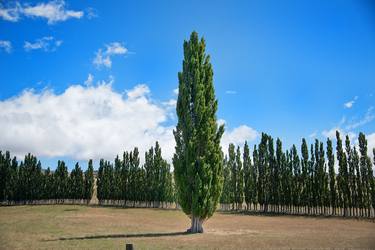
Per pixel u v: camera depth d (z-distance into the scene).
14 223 49.28
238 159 112.00
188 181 41.16
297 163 96.69
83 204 128.12
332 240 31.47
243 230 43.56
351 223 60.88
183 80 44.16
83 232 38.66
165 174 121.56
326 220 69.50
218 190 41.38
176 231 41.25
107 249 25.20
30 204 128.12
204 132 41.91
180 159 42.19
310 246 26.80
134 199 124.19
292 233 39.53
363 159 82.12
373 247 26.31
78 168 135.50
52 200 136.50
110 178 130.50
